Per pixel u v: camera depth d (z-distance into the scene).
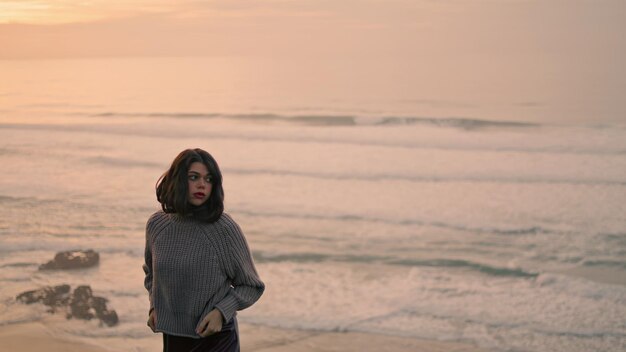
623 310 8.66
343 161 23.22
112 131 31.59
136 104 48.69
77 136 30.00
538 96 53.75
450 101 49.78
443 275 10.30
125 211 14.57
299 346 7.36
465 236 12.95
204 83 77.56
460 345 7.48
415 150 25.91
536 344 7.54
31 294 8.49
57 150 25.39
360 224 13.97
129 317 8.02
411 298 9.12
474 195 17.30
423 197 17.12
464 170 21.06
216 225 2.68
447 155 24.48
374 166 22.00
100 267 10.27
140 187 17.61
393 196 17.27
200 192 2.65
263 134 30.92
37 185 17.70
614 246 12.12
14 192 16.72
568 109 43.03
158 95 58.28
